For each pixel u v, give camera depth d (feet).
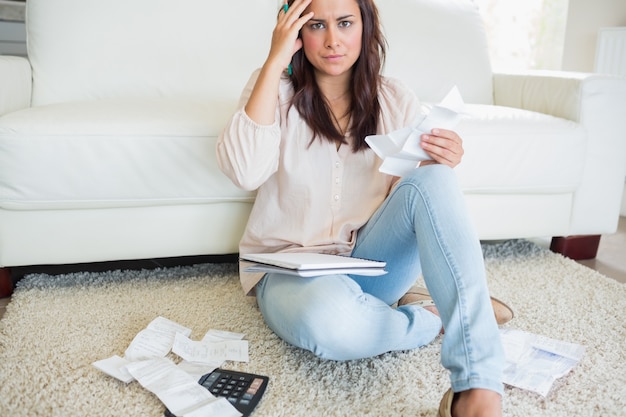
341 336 3.46
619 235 7.38
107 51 6.46
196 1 6.75
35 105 6.34
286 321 3.64
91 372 3.81
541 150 5.79
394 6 7.48
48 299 4.97
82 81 6.40
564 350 4.15
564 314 4.85
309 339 3.52
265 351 4.15
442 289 3.09
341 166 4.02
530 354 4.09
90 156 4.78
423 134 3.48
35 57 6.39
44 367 3.84
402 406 3.51
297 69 4.01
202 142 4.98
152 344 4.08
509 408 3.49
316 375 3.85
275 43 3.70
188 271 5.73
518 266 6.02
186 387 3.47
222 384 3.57
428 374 3.87
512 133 5.69
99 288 5.24
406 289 4.14
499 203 5.96
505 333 4.39
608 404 3.58
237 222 5.34
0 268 5.05
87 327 4.46
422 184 3.33
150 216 5.15
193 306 4.88
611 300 5.16
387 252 3.76
